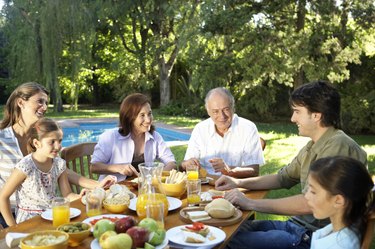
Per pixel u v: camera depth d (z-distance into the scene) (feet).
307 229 7.96
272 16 47.34
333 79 43.50
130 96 11.05
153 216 5.99
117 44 74.23
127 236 5.09
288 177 8.87
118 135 11.10
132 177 10.21
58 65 61.36
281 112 56.59
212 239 5.86
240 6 47.91
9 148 9.84
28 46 60.75
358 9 42.27
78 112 66.08
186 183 8.16
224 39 47.91
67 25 60.23
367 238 5.27
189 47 53.67
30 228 6.47
